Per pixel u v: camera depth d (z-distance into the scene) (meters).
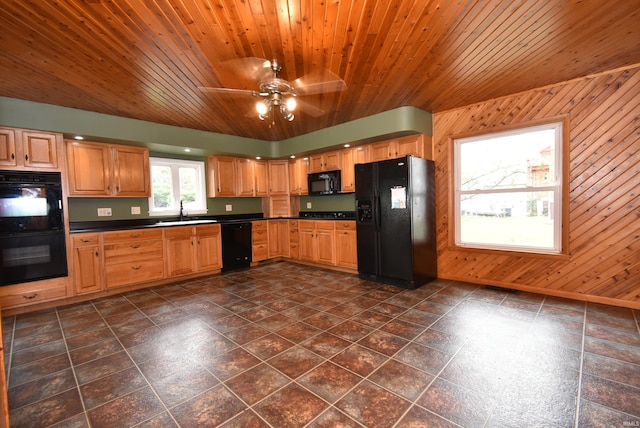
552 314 2.85
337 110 3.82
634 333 2.42
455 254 4.10
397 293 3.61
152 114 3.75
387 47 2.25
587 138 3.06
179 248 4.36
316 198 5.86
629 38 2.23
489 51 2.37
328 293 3.68
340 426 1.53
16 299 3.18
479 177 3.92
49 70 2.48
